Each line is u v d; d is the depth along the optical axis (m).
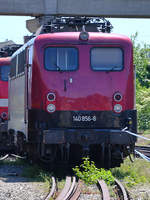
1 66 47.12
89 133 27.28
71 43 28.33
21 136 34.47
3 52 48.78
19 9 75.31
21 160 34.88
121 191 20.78
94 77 28.33
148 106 75.69
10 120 39.66
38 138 28.19
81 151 29.17
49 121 27.97
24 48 32.16
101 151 28.98
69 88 28.12
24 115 30.91
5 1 75.12
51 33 28.84
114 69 28.50
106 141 27.33
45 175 25.61
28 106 30.11
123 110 28.33
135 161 34.06
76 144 28.98
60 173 27.59
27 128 29.36
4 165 33.25
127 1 76.94
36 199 19.55
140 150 41.53
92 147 29.62
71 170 28.59
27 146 33.06
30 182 24.31
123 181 24.83
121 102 28.30
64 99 28.05
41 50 28.23
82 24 31.45
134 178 25.77
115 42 28.56
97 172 24.70
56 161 29.09
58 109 28.05
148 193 21.19
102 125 28.22
